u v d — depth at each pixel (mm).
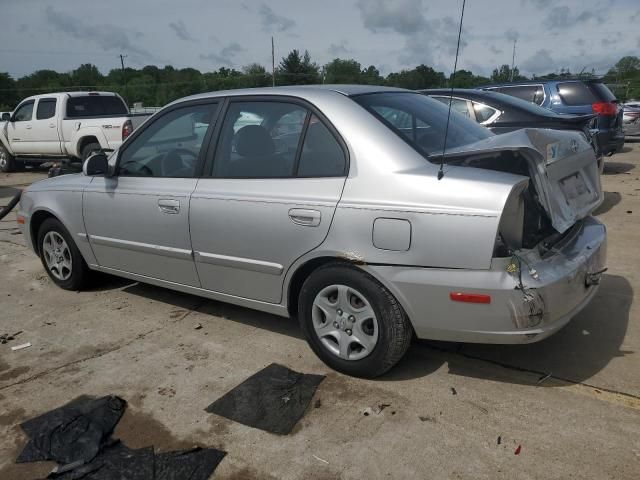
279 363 3547
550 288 2773
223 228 3600
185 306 4570
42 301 4828
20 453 2785
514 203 2754
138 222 4125
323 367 3469
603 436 2715
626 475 2455
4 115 14844
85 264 4863
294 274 3381
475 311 2814
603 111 9156
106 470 2627
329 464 2613
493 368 3385
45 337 4098
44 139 12984
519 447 2660
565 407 2961
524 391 3127
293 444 2764
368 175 3047
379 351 3129
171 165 4012
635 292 4434
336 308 3273
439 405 3025
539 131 3135
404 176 2951
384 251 2957
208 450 2744
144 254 4207
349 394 3162
